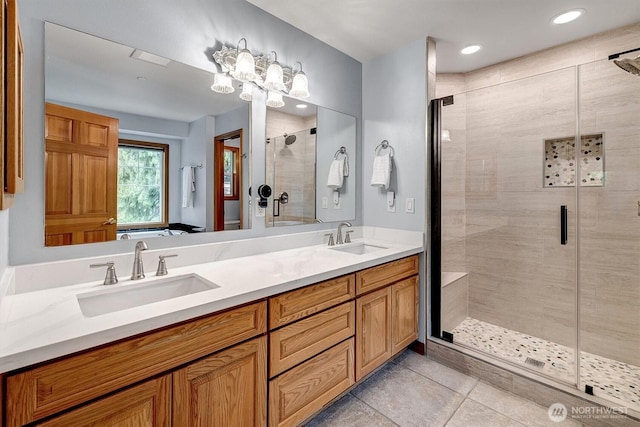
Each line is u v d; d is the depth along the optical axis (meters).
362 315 1.76
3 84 0.71
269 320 1.29
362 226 2.68
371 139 2.62
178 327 1.02
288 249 2.10
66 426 0.81
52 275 1.22
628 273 2.03
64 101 1.28
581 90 2.18
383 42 2.32
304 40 2.18
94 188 1.36
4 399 0.73
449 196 2.73
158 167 1.57
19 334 0.82
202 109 1.71
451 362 2.13
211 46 1.71
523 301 2.50
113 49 1.40
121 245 1.44
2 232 1.00
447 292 2.48
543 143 2.38
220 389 1.13
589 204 2.17
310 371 1.47
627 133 2.01
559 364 1.98
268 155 2.03
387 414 1.66
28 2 1.18
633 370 1.93
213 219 1.78
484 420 1.62
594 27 2.09
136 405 0.93
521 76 2.54
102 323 0.89
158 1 1.52
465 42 2.31
